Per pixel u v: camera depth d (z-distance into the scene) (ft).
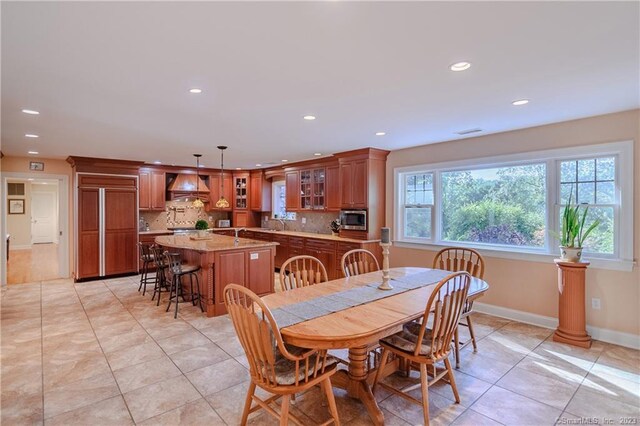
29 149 17.16
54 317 13.62
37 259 28.07
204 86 8.30
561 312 11.19
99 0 4.77
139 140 14.93
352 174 18.25
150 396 8.04
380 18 5.33
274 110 10.37
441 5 4.98
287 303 7.54
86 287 18.54
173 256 14.33
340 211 19.45
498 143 13.69
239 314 6.09
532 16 5.30
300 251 21.45
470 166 14.79
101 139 14.67
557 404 7.72
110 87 8.32
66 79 7.80
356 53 6.58
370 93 8.89
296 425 6.96
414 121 11.76
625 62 7.03
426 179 16.72
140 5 4.91
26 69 7.23
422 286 9.08
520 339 11.32
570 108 10.31
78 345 10.91
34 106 9.83
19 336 11.64
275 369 6.35
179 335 11.79
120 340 11.32
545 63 7.08
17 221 34.96
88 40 5.99
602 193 11.41
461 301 7.31
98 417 7.23
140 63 6.97
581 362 9.69
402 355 7.31
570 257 11.07
